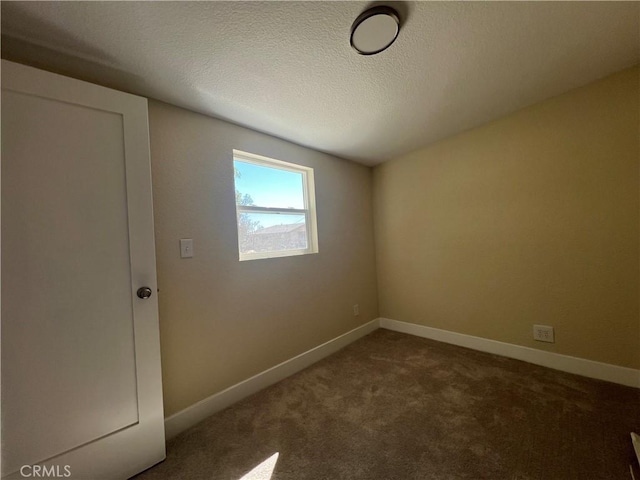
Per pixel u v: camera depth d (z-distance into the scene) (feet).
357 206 9.48
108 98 3.96
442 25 3.66
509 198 6.75
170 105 5.16
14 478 3.21
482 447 4.06
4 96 3.25
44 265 3.44
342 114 5.95
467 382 5.87
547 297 6.27
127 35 3.48
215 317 5.57
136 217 4.13
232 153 6.05
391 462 3.90
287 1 3.13
